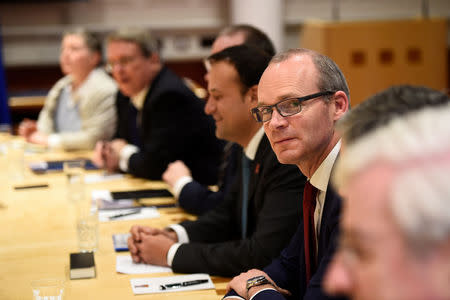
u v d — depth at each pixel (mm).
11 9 6238
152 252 1888
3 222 2381
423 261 422
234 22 6148
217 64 2055
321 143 1559
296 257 1675
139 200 2676
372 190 447
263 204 1941
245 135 2049
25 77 6508
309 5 6535
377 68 5004
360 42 4953
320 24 5004
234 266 1810
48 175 3307
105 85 4328
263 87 1604
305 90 1553
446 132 442
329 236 1448
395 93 576
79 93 4555
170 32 6488
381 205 442
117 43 3422
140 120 3396
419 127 455
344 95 1575
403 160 441
